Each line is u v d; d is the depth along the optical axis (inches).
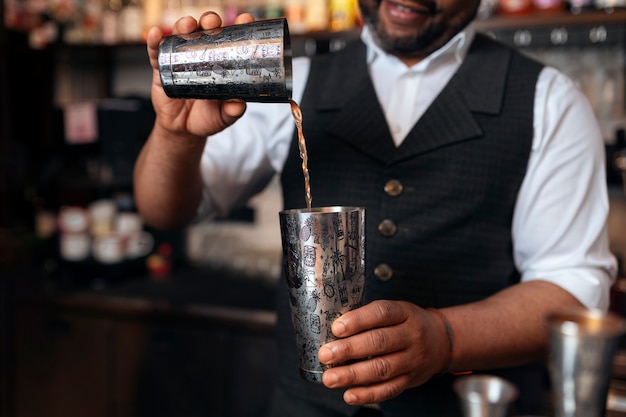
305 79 52.7
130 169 111.9
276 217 119.2
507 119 46.4
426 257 46.4
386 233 46.7
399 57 49.1
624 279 80.7
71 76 127.5
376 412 47.1
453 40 47.5
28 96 121.8
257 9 105.1
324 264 29.9
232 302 94.0
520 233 47.8
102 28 113.0
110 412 97.6
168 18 108.1
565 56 97.7
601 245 46.9
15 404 102.7
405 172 46.8
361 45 51.9
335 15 98.3
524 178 46.9
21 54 116.6
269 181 57.7
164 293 99.3
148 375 94.8
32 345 101.2
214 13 36.2
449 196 46.3
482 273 47.1
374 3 46.8
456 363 37.9
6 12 113.7
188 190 48.8
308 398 48.1
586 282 44.6
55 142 123.5
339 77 50.6
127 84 126.3
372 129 47.7
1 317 102.4
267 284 105.3
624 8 81.7
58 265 107.6
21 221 121.4
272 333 87.4
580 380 19.5
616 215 101.2
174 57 35.5
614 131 98.0
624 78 94.0
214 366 91.1
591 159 46.7
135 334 94.9
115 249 106.5
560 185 46.0
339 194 48.3
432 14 45.4
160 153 45.4
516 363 41.7
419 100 48.6
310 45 107.7
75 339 98.7
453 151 46.3
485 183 46.3
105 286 103.6
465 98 47.1
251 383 89.4
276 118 52.2
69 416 100.3
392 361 32.3
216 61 34.5
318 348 31.2
